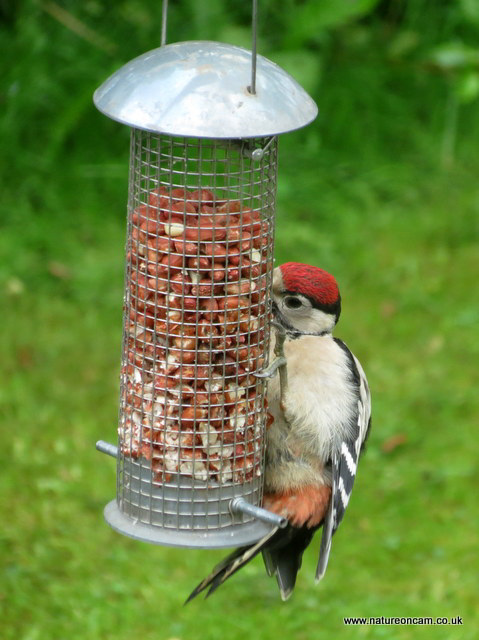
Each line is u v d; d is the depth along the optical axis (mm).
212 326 7375
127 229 7633
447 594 11094
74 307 14695
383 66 17766
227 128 6371
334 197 16766
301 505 8289
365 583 11250
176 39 16156
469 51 15516
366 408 8797
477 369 14336
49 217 15727
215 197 7281
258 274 7492
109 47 16203
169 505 7484
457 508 12266
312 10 15688
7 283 14789
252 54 6531
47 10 16125
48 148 16031
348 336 14789
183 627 10445
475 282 15828
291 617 10672
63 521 11594
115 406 13266
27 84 15992
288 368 8227
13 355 13852
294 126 6551
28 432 12703
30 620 10430
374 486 12508
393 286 15688
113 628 10391
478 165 17828
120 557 11250
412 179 17344
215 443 7484
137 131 7453
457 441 13172
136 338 7551
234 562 7934
